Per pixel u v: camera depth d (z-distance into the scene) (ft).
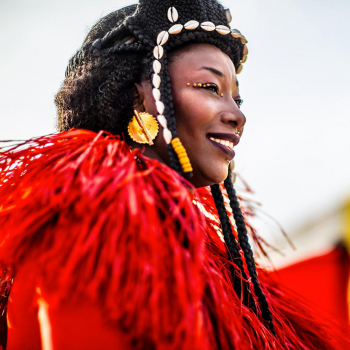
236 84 3.93
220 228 4.21
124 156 3.03
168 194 2.93
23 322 3.02
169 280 2.58
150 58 3.61
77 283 2.51
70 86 3.78
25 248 2.74
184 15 3.72
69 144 3.17
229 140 3.67
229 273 3.69
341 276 7.18
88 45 3.80
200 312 2.52
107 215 2.62
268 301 4.03
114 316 2.47
